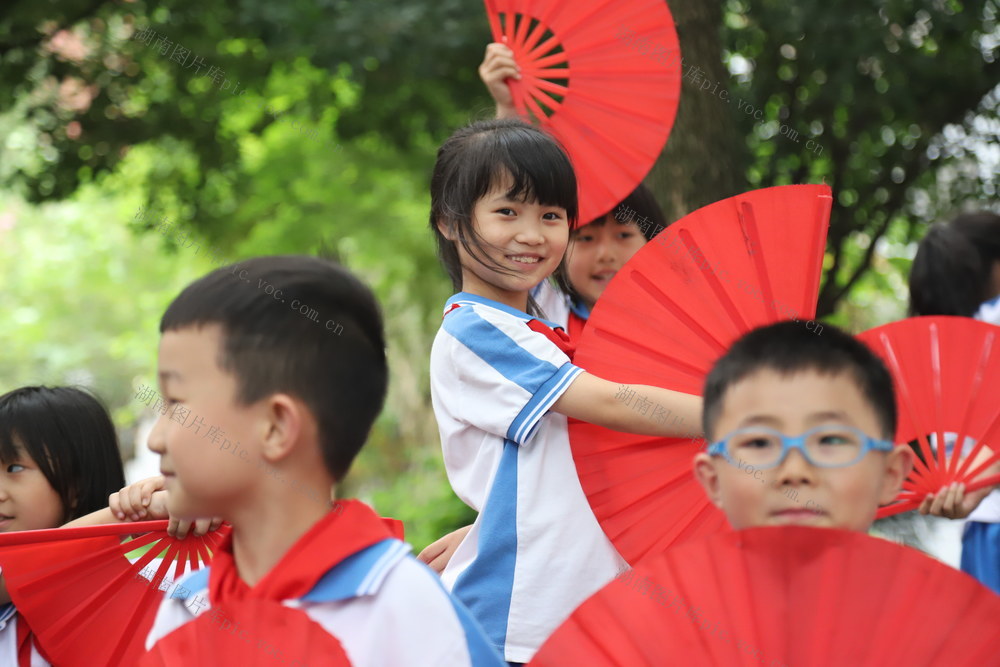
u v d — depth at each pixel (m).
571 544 3.18
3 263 25.39
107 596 2.98
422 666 2.16
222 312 2.20
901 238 10.41
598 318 3.16
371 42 9.23
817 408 2.20
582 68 3.94
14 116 12.52
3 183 11.58
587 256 4.03
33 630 2.96
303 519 2.23
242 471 2.19
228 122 12.28
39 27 10.48
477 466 3.30
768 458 2.21
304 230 14.35
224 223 13.53
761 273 3.05
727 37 9.10
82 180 11.38
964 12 8.88
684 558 2.09
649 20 3.86
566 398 3.12
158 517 3.06
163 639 2.17
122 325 25.86
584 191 3.89
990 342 3.10
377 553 2.21
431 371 3.45
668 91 3.83
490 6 4.09
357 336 2.30
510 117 3.86
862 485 2.21
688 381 3.07
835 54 8.82
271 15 9.45
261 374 2.18
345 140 11.64
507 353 3.20
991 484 3.12
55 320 25.67
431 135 11.36
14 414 3.46
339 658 2.07
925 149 9.54
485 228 3.27
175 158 12.71
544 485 3.22
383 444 17.34
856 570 2.05
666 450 3.12
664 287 3.11
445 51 9.35
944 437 3.17
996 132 9.42
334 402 2.24
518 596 3.15
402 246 15.02
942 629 2.02
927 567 2.04
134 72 10.89
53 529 2.90
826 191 3.03
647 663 2.06
